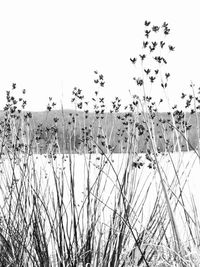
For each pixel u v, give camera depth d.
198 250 2.55
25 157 3.09
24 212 2.83
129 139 2.80
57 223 2.66
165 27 2.79
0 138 3.24
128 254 2.85
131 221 2.79
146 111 2.51
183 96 2.90
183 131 2.88
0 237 2.72
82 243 2.68
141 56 2.70
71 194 2.67
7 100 3.78
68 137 2.94
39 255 2.61
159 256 2.78
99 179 2.85
